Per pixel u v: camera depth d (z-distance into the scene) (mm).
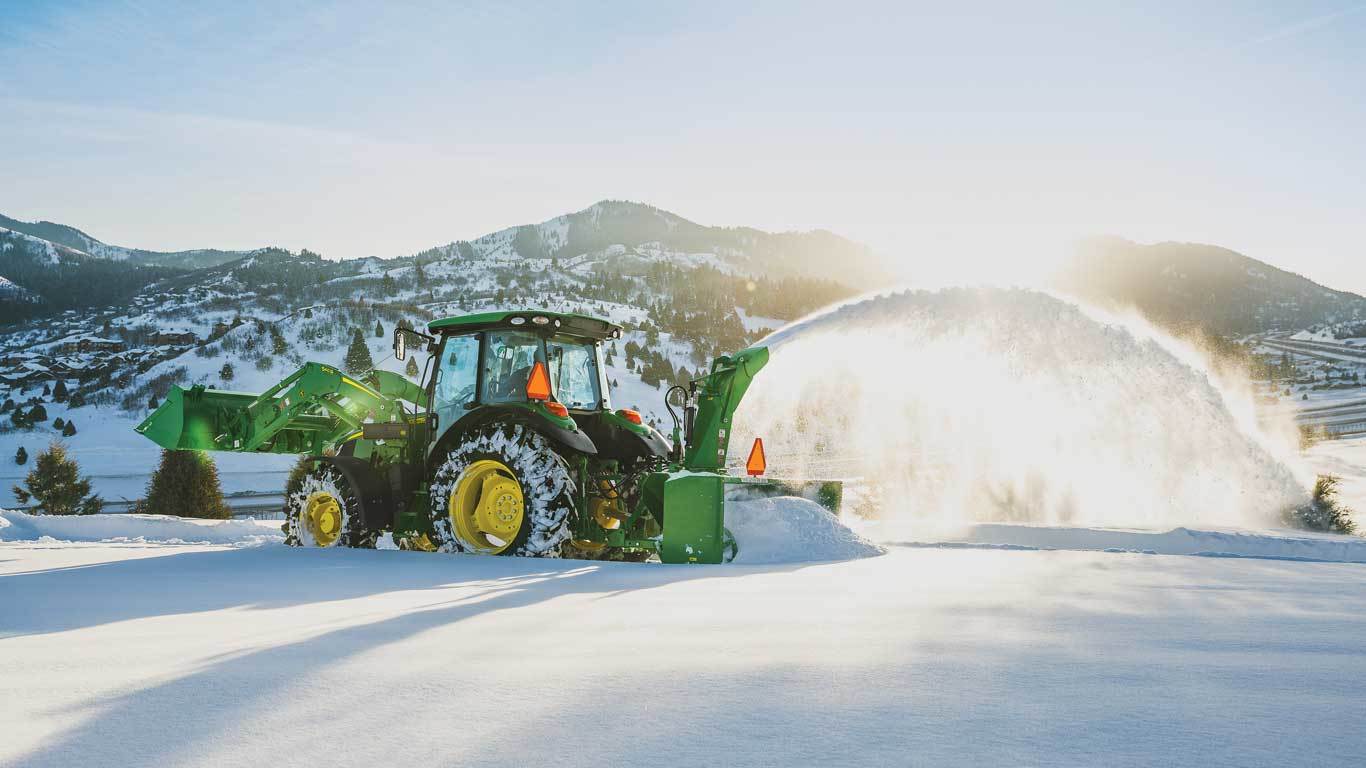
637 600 3426
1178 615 2877
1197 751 1309
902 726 1470
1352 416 77688
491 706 1644
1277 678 1852
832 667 1988
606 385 8156
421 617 2957
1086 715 1534
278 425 8602
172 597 3764
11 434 94625
